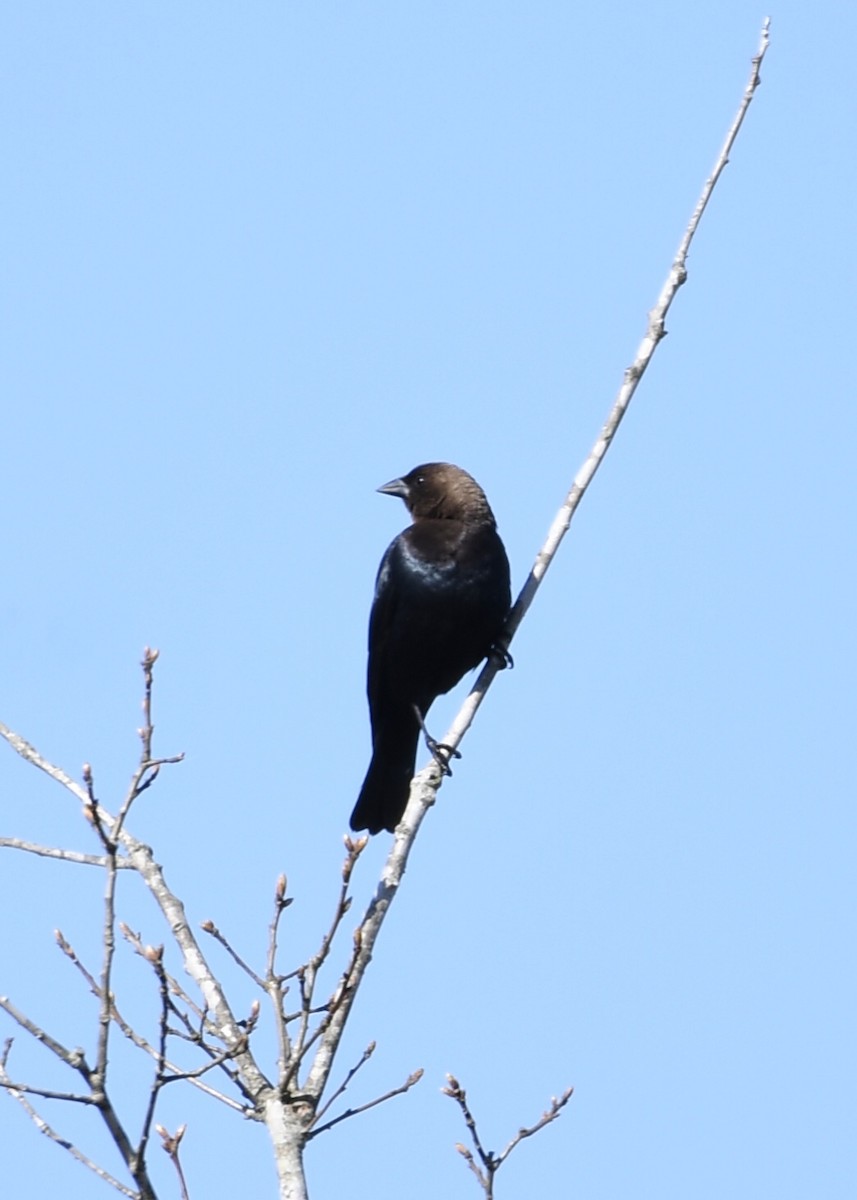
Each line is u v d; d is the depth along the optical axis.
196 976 9.70
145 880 10.16
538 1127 8.92
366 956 8.92
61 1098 7.35
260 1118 8.47
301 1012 8.50
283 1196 8.11
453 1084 8.75
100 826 7.76
